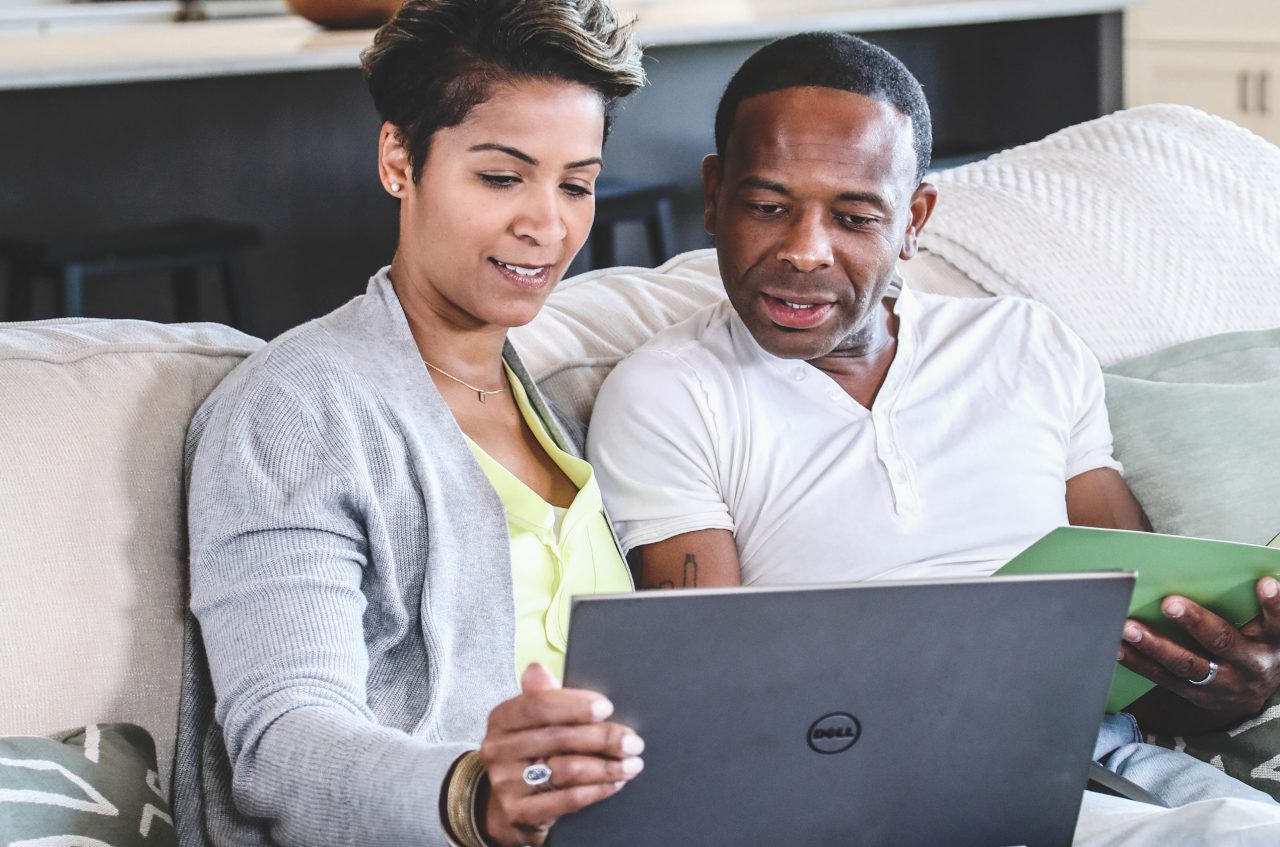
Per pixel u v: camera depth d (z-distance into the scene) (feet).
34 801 3.35
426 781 3.15
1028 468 4.95
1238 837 3.46
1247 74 14.96
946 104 13.44
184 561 4.09
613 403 4.80
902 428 4.86
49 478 3.93
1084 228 6.00
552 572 4.29
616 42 4.15
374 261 12.08
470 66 3.97
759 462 4.75
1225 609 4.30
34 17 14.21
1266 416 5.43
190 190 11.42
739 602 3.03
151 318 11.73
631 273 5.82
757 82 4.64
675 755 3.12
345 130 11.75
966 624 3.18
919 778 3.31
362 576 3.92
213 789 3.86
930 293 5.74
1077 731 3.38
